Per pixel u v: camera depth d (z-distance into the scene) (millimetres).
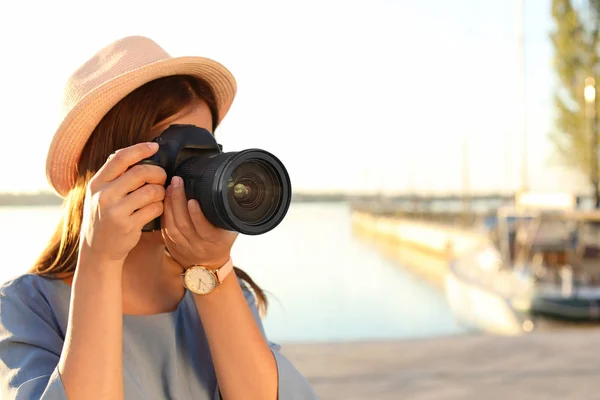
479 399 3283
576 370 3723
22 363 987
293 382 1139
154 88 1114
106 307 934
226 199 909
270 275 37844
